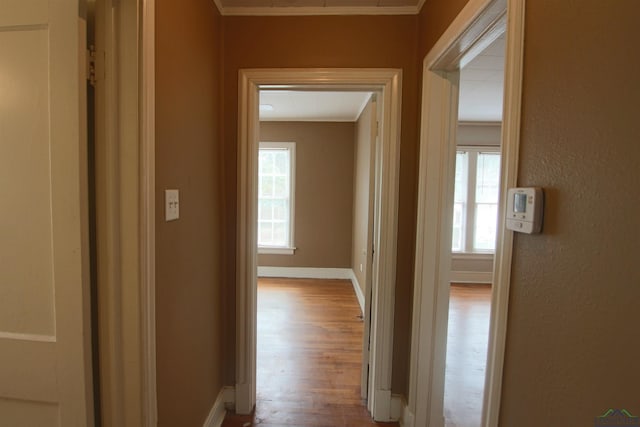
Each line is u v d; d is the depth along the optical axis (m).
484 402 0.95
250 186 1.86
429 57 1.57
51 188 0.95
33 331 1.00
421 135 1.67
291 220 5.11
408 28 1.79
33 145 0.94
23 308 0.99
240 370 1.93
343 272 5.12
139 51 0.96
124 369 1.03
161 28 1.12
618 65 0.56
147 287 1.03
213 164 1.72
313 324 3.34
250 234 1.88
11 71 0.94
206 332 1.65
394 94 1.79
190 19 1.38
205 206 1.60
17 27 0.93
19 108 0.94
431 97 1.61
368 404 2.04
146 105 0.99
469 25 1.14
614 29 0.57
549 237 0.72
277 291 4.45
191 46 1.39
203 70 1.54
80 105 0.93
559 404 0.69
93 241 1.02
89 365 1.00
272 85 1.84
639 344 0.52
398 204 1.84
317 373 2.43
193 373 1.48
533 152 0.78
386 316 1.87
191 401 1.46
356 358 2.66
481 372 2.57
